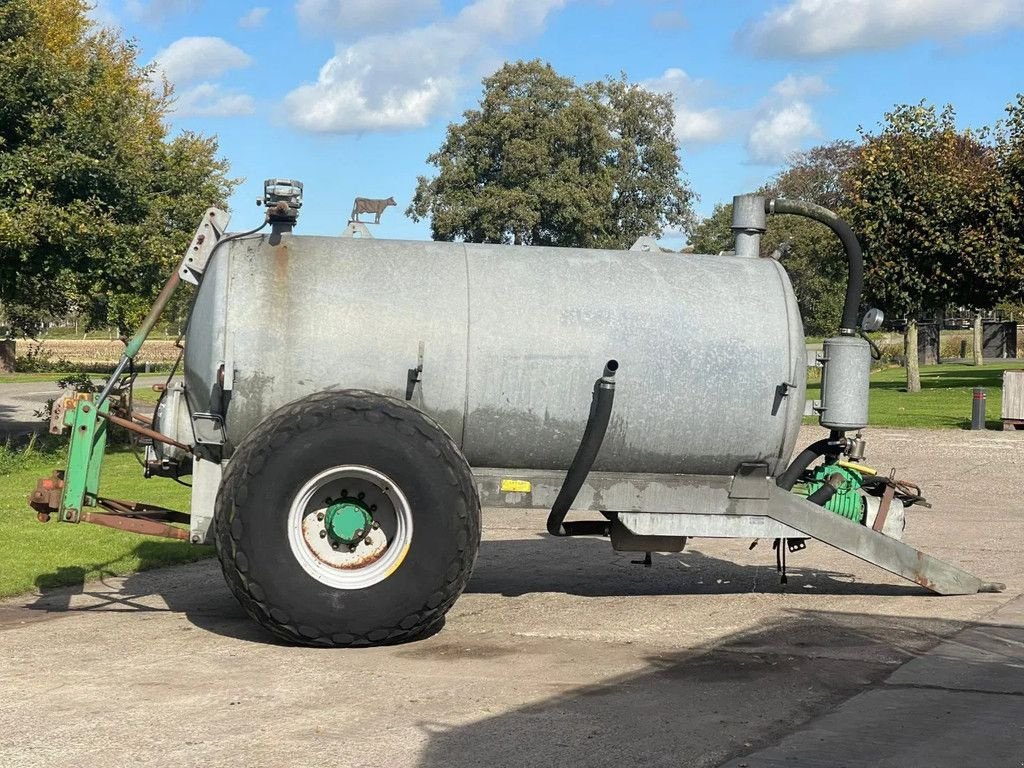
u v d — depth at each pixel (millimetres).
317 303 6730
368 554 6375
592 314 7039
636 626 7023
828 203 70062
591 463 7020
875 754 4676
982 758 4641
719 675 5855
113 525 6707
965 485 15281
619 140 70625
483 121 63469
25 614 7355
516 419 6945
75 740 4754
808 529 7574
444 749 4668
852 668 6016
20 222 15945
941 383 39031
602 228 64562
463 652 6316
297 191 6762
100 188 17344
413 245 7102
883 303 32438
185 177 19656
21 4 17531
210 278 6855
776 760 4590
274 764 4477
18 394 35094
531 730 4922
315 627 6227
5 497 13023
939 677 5836
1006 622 7137
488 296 6949
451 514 6262
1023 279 28688
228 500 6184
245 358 6617
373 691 5508
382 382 6742
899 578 8812
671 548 7625
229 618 7211
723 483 7418
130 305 19031
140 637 6660
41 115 16906
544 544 10562
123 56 32750
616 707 5273
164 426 7109
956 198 29406
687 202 73938
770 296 7371
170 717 5074
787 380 7254
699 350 7133
